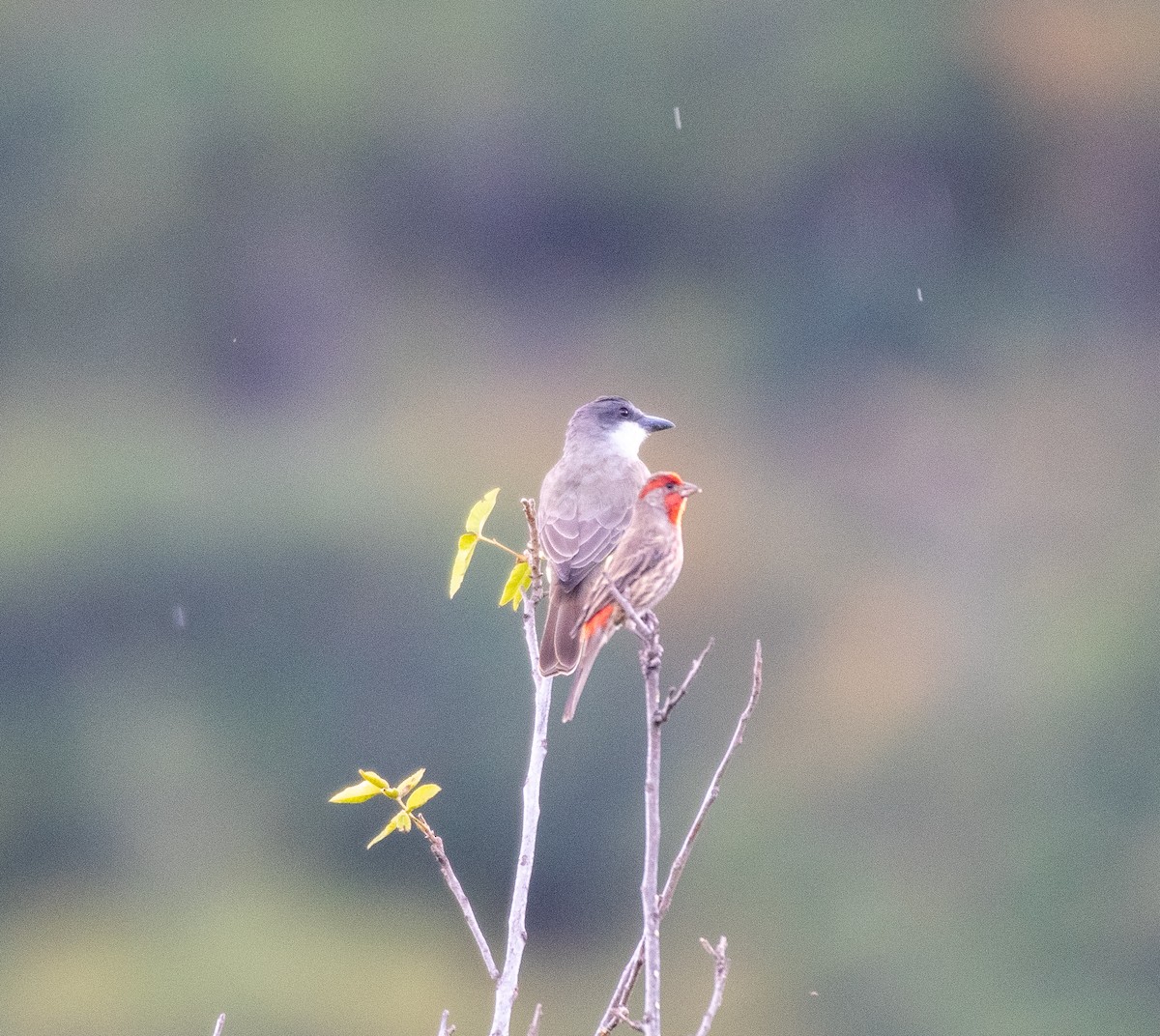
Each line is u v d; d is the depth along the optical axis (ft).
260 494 72.18
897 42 97.86
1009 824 64.08
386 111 95.45
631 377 93.25
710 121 96.73
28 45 94.32
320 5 95.45
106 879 63.36
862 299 94.07
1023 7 97.45
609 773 59.11
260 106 94.12
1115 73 96.73
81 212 93.20
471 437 84.89
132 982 58.44
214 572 69.21
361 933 58.70
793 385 92.32
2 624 68.64
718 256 96.37
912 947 59.93
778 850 61.52
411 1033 54.95
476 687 62.64
